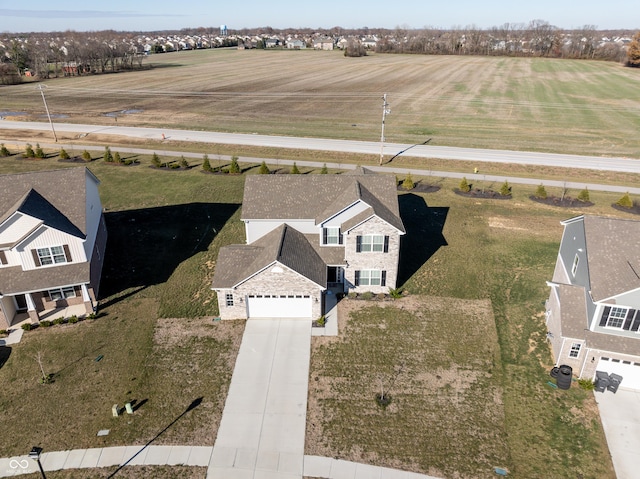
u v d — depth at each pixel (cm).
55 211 3073
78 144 6706
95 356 2659
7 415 2283
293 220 3162
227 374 2517
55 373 2539
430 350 2692
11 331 2856
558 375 2403
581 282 2594
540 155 6072
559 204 4638
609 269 2419
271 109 9056
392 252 3050
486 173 5491
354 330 2852
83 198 3197
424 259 3650
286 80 12612
